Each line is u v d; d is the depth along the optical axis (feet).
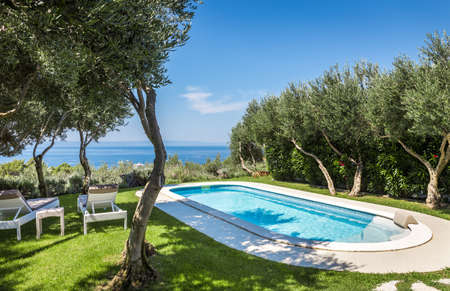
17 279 12.72
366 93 32.99
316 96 36.86
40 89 22.40
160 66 12.22
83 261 14.76
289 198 37.86
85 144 35.88
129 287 11.91
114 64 9.70
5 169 49.49
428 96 22.68
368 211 27.27
